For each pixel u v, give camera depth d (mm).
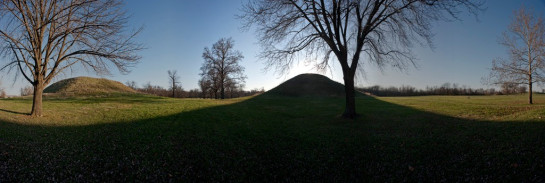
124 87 49969
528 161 7055
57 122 15391
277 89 47781
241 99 36875
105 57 18031
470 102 29438
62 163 7629
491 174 6605
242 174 7277
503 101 31125
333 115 19312
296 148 9969
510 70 29016
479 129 11781
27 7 15625
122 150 9211
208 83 49125
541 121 11883
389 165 7812
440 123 14641
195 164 7996
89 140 10625
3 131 11391
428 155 8539
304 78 52062
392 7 15016
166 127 13555
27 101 28562
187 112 19141
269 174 7312
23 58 16078
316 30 16906
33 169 7047
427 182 6477
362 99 35938
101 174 6914
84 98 31578
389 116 18219
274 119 17500
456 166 7352
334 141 10984
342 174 7270
